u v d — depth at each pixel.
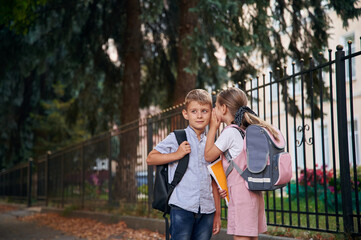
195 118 2.92
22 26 11.02
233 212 2.64
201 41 9.65
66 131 18.66
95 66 12.82
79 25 12.32
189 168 2.86
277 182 2.52
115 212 8.88
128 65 12.48
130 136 8.88
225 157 2.73
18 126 18.48
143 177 8.03
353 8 9.59
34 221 11.17
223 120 2.92
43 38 12.70
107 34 12.32
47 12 12.05
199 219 2.89
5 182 20.73
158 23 13.04
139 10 11.95
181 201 2.80
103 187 9.92
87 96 13.53
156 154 2.91
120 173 9.16
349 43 4.03
